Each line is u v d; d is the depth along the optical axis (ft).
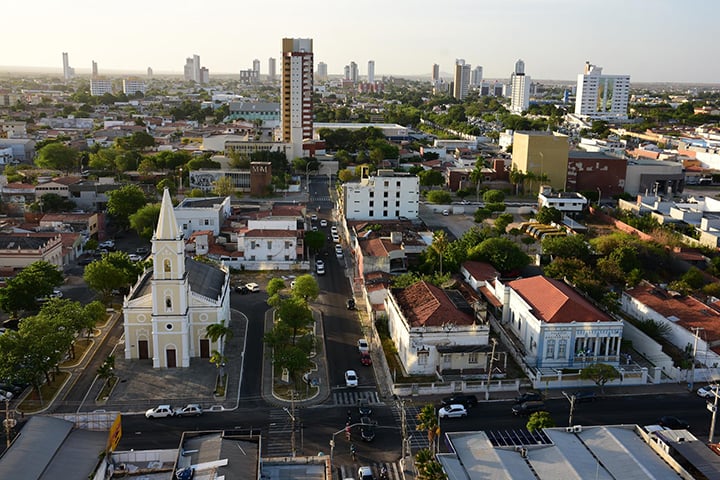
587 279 451.12
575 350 377.71
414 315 383.65
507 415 328.29
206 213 633.61
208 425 314.14
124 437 301.63
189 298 376.27
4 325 424.05
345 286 520.42
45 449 238.89
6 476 220.84
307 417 323.57
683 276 513.04
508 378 363.15
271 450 293.02
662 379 370.12
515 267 518.78
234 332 425.28
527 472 249.14
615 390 356.38
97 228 649.20
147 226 636.48
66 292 493.77
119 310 454.81
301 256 574.15
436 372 368.07
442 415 322.75
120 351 392.06
